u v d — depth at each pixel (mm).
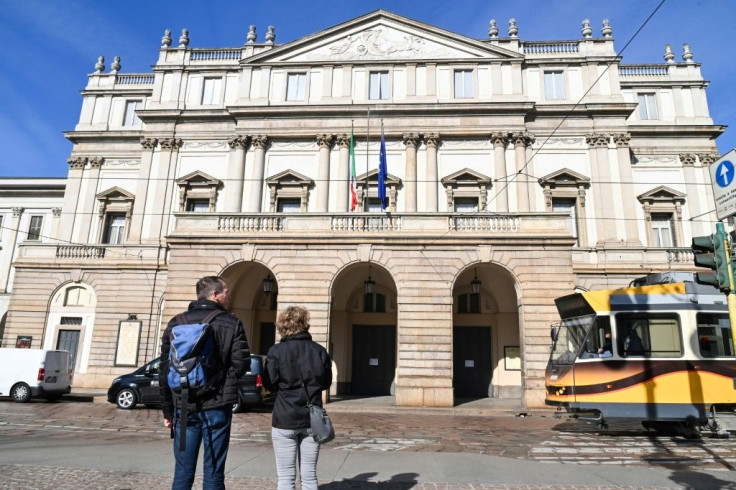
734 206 7930
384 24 32094
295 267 21641
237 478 7758
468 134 30188
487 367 25703
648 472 8680
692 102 32844
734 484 7902
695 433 13016
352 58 31781
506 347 25438
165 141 31688
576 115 30484
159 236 30422
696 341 13281
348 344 26328
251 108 30766
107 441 11211
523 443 11977
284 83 31688
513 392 24969
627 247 28438
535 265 20984
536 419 17266
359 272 24953
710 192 30906
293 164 30641
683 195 30703
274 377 5137
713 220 30516
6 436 11742
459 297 26594
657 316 13617
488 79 31094
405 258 21406
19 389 20750
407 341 20625
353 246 21625
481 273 24812
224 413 4648
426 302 20922
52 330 29172
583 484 7828
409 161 29906
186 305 21641
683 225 30438
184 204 30859
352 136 27188
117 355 28344
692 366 13141
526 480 8008
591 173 29781
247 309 26234
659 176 31422
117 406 19312
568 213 21406
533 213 21516
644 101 33250
